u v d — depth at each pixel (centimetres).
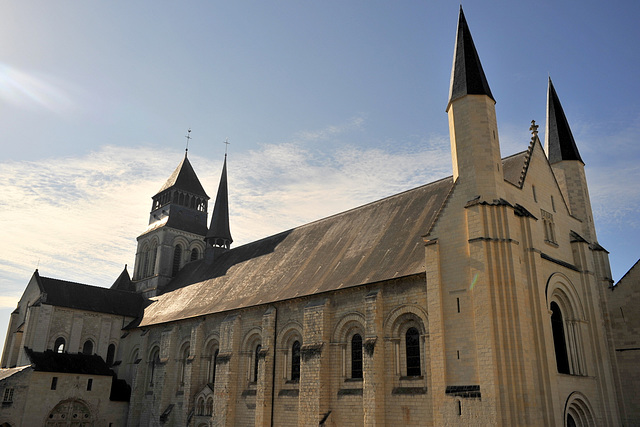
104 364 6831
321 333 4188
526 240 3500
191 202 8819
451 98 3831
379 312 3822
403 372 3672
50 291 7075
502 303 3164
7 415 5747
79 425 6219
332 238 5384
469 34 3984
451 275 3416
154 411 5862
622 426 3862
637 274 4091
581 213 4494
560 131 4766
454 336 3281
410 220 4572
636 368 3925
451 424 3122
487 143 3591
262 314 4984
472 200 3438
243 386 4972
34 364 6131
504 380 3005
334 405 3997
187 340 5903
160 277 7988
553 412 3130
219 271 6825
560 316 3891
